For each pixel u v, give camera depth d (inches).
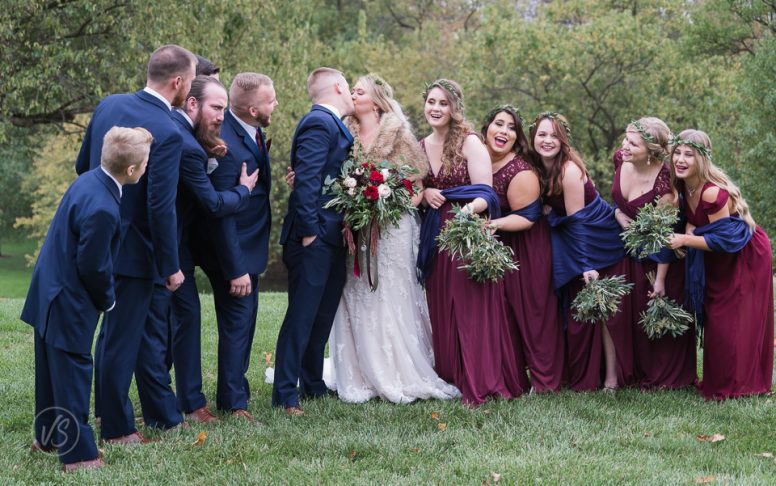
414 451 170.2
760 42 791.7
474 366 210.7
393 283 214.8
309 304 203.6
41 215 1272.1
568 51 911.7
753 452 172.9
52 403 160.1
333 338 221.3
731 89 869.2
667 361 225.3
